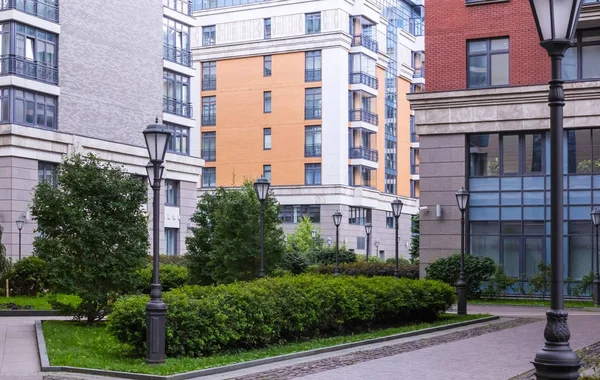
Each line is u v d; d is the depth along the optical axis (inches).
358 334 746.8
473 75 1279.5
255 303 627.5
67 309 819.4
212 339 584.1
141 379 485.1
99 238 804.6
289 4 2593.5
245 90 2652.6
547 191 1242.6
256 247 1074.7
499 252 1272.1
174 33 2117.4
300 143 2568.9
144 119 1958.7
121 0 1889.8
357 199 2578.7
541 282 1224.2
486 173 1284.4
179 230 2079.2
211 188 2669.8
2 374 510.9
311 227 2290.8
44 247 804.6
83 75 1772.9
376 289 792.9
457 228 1280.8
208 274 1130.0
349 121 2613.2
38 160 1640.0
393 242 2859.3
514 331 788.6
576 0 301.0
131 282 818.8
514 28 1248.2
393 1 2992.1
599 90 1195.3
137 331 564.7
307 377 490.0
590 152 1222.9
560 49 305.0
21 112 1619.1
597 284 1146.7
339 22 2527.1
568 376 295.4
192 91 2726.4
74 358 560.4
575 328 802.2
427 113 1299.2
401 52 3014.3
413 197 3073.3
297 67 2583.7
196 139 2709.2
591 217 1213.7
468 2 1278.3
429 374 504.1
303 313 677.3
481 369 526.6
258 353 590.9
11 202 1577.3
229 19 2682.1
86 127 1776.6
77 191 818.8
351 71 2615.7
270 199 1107.9
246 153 2640.3
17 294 1183.6
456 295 1008.9
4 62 1605.6
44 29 1669.5
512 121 1245.1
